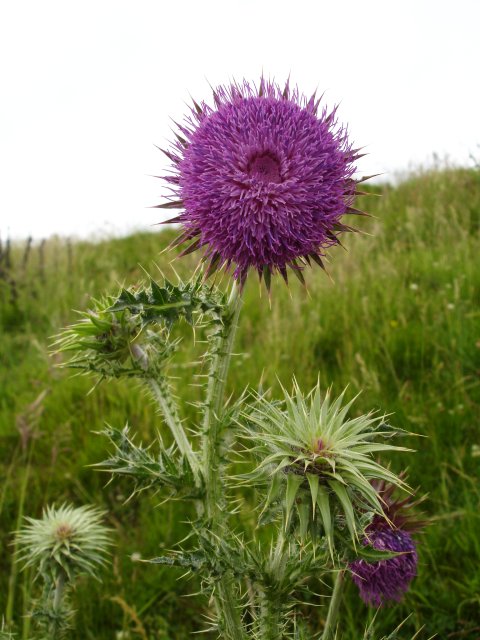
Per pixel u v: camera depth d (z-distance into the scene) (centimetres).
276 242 16
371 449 13
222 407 17
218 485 17
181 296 16
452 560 26
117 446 18
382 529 17
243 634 17
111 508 33
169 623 27
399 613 25
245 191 16
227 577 16
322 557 14
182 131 18
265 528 28
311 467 13
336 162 17
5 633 21
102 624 27
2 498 31
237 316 17
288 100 17
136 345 18
